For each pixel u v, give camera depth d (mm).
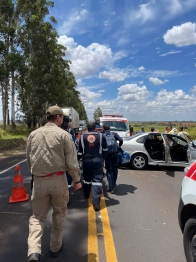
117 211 5055
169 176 8547
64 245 3650
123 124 14125
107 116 15750
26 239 3852
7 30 23250
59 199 3148
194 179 3027
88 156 5219
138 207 5301
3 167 10227
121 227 4293
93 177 5230
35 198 3102
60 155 3043
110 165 6316
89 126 5359
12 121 29219
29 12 26328
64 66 36281
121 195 6172
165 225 4398
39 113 30688
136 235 4000
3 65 19625
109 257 3340
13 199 5598
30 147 3117
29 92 30281
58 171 3064
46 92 30078
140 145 9547
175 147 9867
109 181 6336
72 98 55562
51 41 28281
